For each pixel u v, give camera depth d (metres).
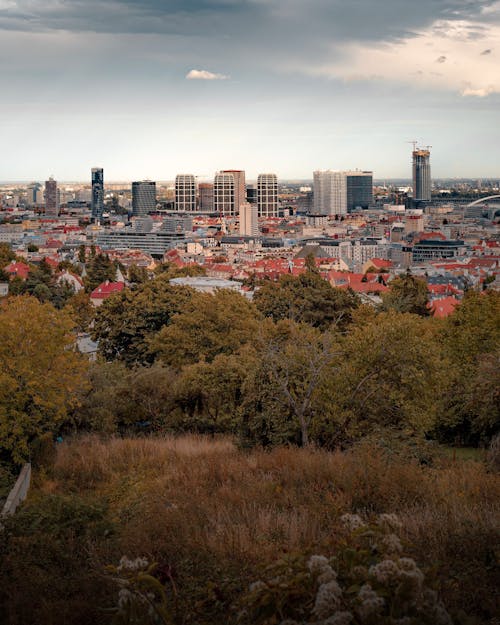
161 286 67.31
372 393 26.86
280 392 26.67
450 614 8.23
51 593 10.38
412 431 24.41
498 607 8.88
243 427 27.53
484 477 17.03
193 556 11.74
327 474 17.58
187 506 15.15
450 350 41.09
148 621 8.02
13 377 30.12
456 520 12.61
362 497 14.98
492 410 30.58
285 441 25.80
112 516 16.39
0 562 11.73
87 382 35.72
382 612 7.09
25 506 17.61
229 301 57.75
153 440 29.33
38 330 31.17
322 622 6.81
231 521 14.05
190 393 35.81
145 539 12.66
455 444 32.81
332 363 28.38
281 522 13.47
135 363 55.75
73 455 26.17
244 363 36.56
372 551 8.24
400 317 29.19
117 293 66.88
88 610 9.59
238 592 9.73
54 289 150.12
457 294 161.75
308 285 84.81
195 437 31.55
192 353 51.75
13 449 27.31
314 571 7.47
